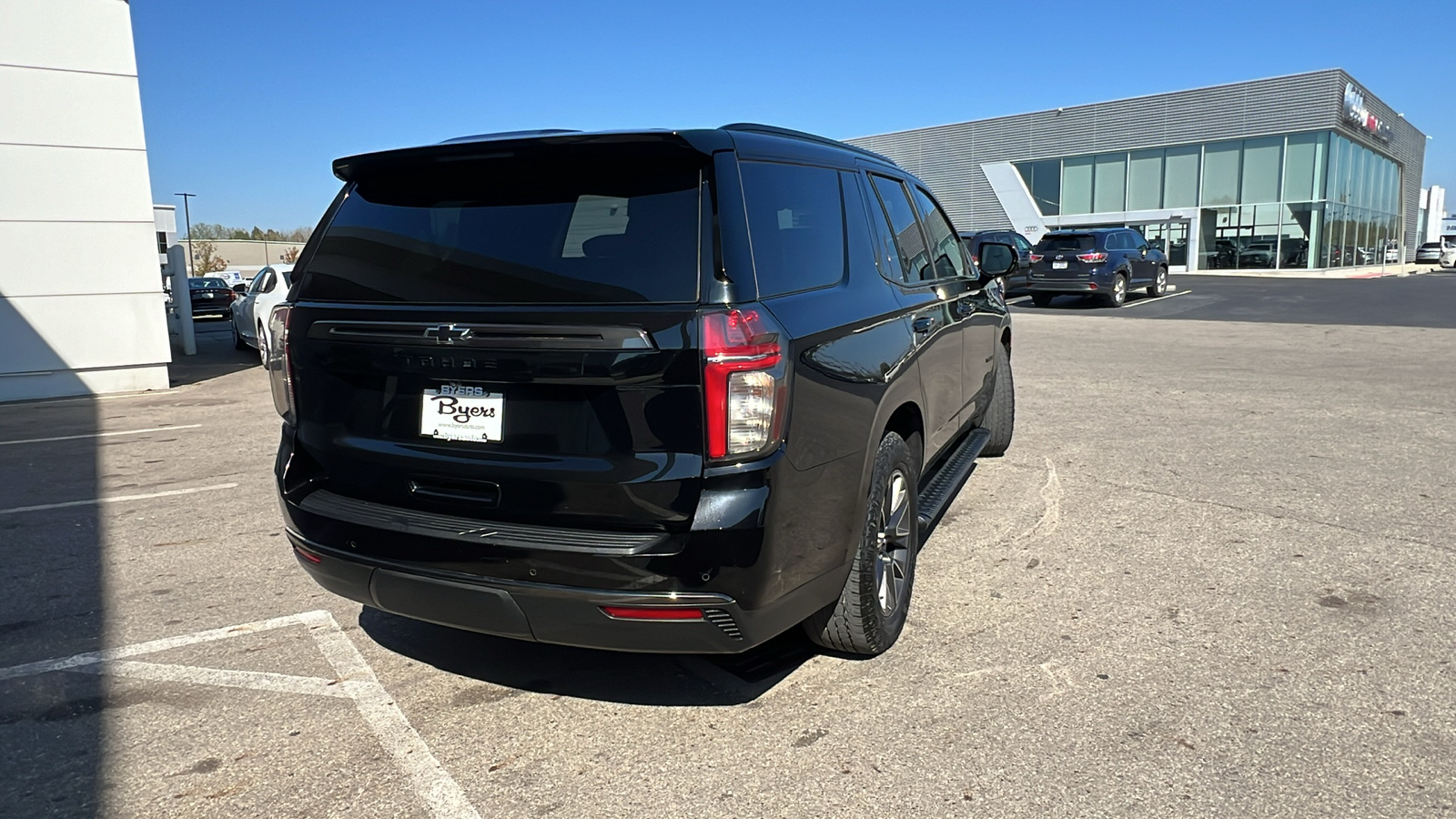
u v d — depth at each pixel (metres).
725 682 3.26
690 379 2.45
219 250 78.56
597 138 2.62
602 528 2.56
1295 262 33.81
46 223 10.73
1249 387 9.55
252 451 7.43
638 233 2.60
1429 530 4.76
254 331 14.62
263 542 4.95
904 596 3.57
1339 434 7.10
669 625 2.52
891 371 3.34
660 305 2.49
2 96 10.36
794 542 2.68
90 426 8.78
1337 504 5.24
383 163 2.97
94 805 2.58
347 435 2.98
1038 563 4.37
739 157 2.77
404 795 2.62
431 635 3.73
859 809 2.50
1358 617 3.68
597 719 3.03
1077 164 38.84
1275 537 4.69
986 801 2.52
